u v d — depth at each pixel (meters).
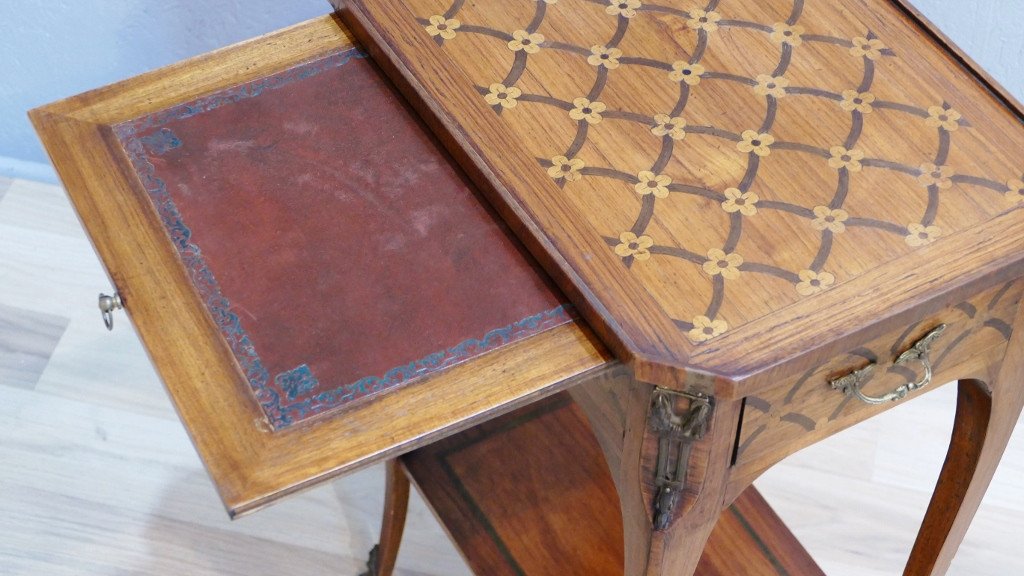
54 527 1.72
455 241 1.08
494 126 1.12
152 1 1.84
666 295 1.01
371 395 0.98
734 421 1.03
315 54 1.23
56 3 1.85
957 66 1.19
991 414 1.22
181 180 1.12
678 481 1.06
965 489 1.31
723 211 1.06
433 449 1.43
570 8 1.22
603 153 1.10
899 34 1.21
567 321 1.03
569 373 1.00
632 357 0.97
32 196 2.09
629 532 1.15
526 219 1.05
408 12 1.21
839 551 1.72
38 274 1.99
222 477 0.94
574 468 1.43
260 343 1.01
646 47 1.19
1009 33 1.73
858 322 0.99
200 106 1.18
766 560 1.43
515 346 1.02
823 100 1.15
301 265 1.06
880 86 1.17
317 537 1.74
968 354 1.13
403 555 1.74
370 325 1.02
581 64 1.18
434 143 1.15
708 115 1.14
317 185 1.12
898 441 1.83
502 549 1.38
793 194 1.08
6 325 1.93
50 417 1.83
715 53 1.19
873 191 1.08
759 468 1.12
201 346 1.01
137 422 1.84
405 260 1.06
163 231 1.08
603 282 1.01
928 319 1.06
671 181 1.08
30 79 1.99
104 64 1.96
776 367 0.96
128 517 1.74
